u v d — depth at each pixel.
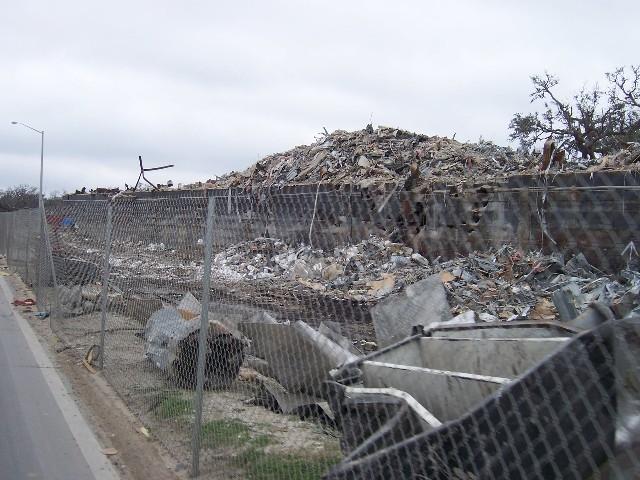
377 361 4.29
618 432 2.69
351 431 3.81
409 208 4.55
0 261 26.55
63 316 10.31
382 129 26.22
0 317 12.79
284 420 4.99
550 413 2.84
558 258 11.68
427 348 4.31
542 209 4.11
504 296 11.29
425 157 22.19
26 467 5.14
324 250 6.02
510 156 22.08
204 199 5.56
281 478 4.27
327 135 26.91
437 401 3.63
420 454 3.11
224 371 5.95
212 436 5.05
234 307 5.61
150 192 26.95
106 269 8.27
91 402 7.02
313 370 4.80
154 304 7.04
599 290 10.16
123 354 7.51
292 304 5.42
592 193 3.44
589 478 2.74
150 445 5.66
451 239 4.50
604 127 34.59
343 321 6.19
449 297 10.80
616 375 2.76
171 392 6.31
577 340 2.88
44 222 13.16
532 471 2.84
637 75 34.34
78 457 5.39
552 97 36.03
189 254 6.02
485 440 2.97
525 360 3.68
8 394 7.18
